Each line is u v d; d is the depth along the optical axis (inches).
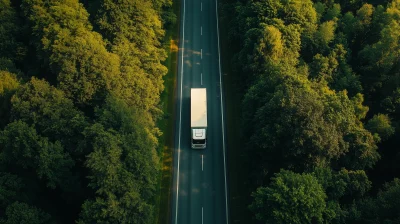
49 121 3277.6
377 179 3659.0
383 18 4306.1
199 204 3666.3
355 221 2987.2
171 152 3976.4
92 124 3208.7
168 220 3577.8
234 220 3570.4
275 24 3966.5
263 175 3380.9
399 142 3725.4
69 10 3932.1
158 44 4168.3
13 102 3321.9
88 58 3430.1
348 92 3897.6
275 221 2888.8
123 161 3097.9
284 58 3863.2
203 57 4677.7
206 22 5029.5
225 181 3794.3
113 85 3442.4
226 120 4197.8
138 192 3095.5
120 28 3846.0
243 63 4013.3
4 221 3024.1
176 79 4488.2
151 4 4242.1
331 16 4478.3
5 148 3218.5
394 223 2829.7
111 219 2942.9
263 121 3331.7
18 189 3196.4
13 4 4562.0
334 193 3093.0
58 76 3420.3
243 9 4281.5
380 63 4035.4
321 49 4124.0
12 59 4215.1
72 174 3289.9
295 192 2851.9
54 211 3380.9
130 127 3221.0
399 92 3816.4
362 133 3385.8
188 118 4210.1
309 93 3270.2
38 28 3964.1
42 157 3056.1
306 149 3184.1
